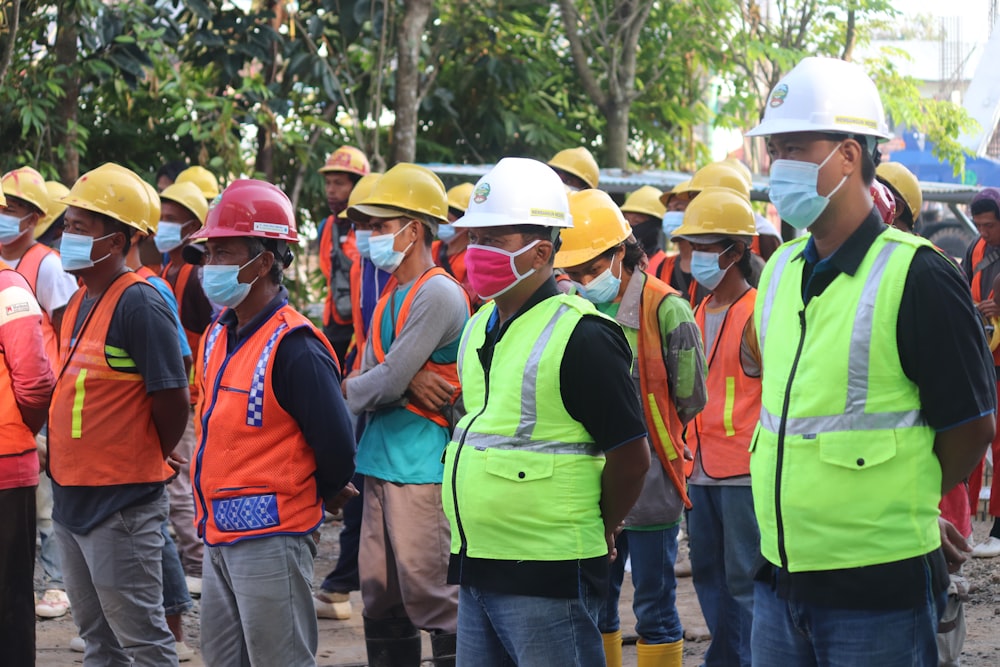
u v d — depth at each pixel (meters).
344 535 6.91
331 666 6.03
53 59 11.33
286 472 4.22
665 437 5.00
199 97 12.26
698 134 18.38
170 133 13.02
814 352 3.13
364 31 13.07
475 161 14.80
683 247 6.54
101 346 4.64
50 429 4.74
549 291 3.70
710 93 17.80
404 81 11.45
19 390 4.91
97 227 4.71
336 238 8.55
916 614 3.07
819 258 3.24
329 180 8.57
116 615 4.68
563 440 3.57
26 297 4.99
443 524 5.26
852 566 3.07
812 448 3.11
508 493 3.56
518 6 14.68
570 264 4.84
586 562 3.60
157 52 11.81
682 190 7.49
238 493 4.21
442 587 5.23
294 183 13.57
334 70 13.26
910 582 3.05
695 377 4.92
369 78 13.48
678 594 7.41
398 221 5.43
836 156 3.14
